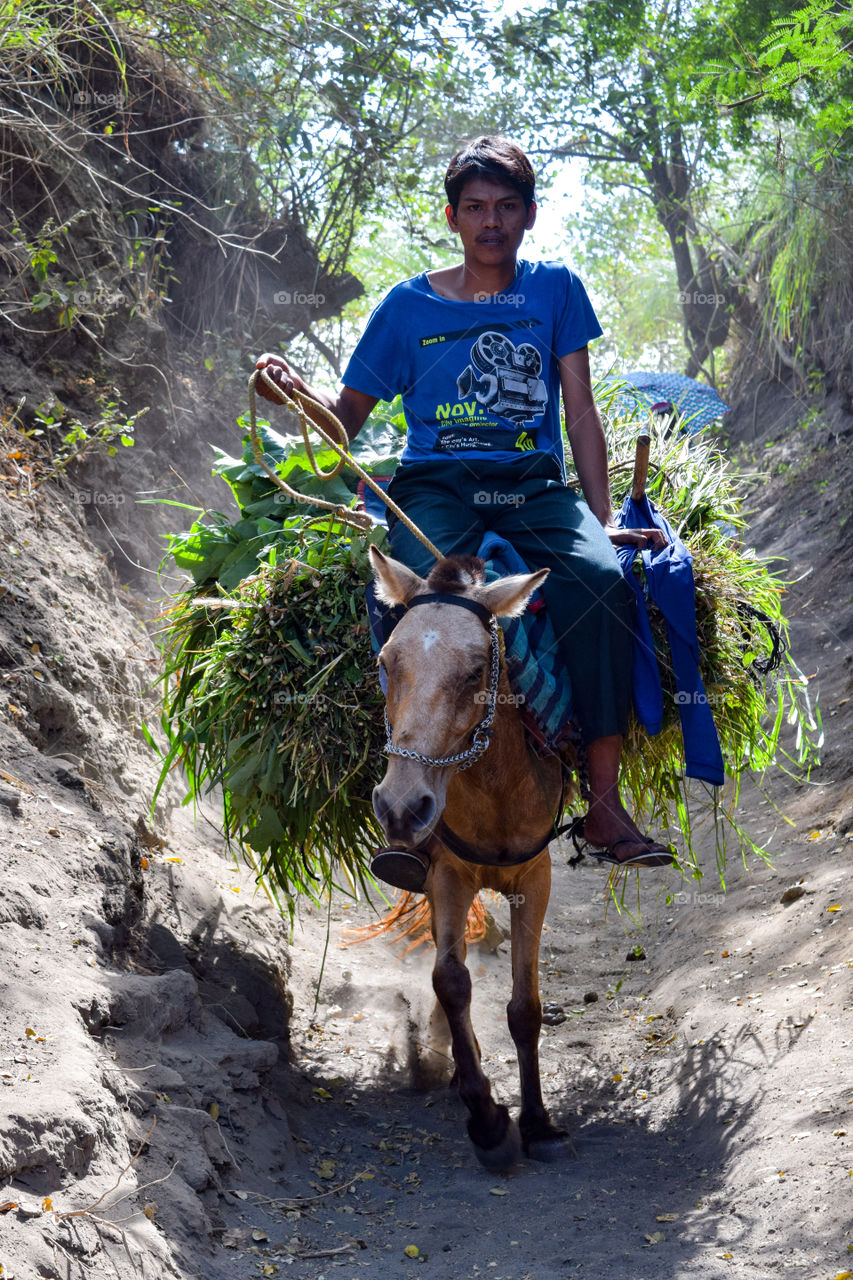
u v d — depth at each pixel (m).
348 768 3.86
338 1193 3.51
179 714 4.33
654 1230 3.21
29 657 4.89
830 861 5.54
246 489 4.41
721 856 5.80
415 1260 3.07
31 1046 2.99
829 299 12.55
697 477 4.55
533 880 3.97
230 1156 3.33
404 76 9.76
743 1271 2.86
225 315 9.80
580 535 3.78
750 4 10.46
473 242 4.00
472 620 3.18
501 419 3.97
